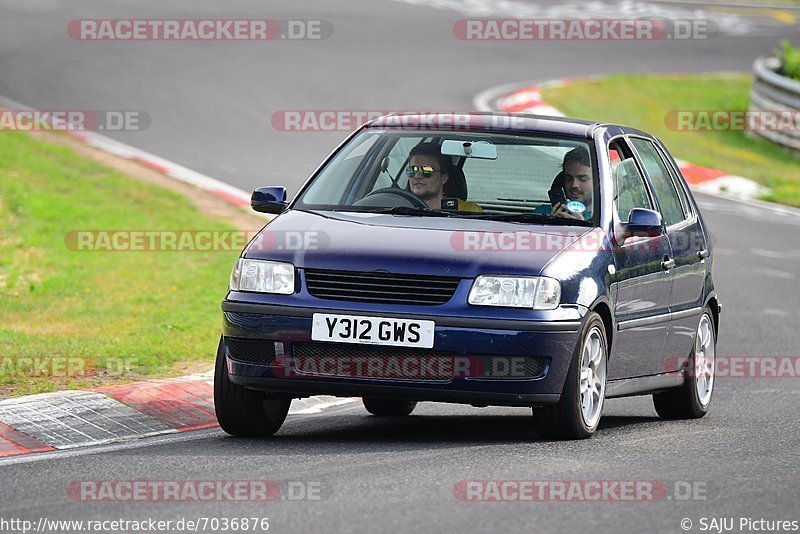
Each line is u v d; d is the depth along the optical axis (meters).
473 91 99.38
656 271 30.66
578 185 29.27
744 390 38.53
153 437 28.14
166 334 40.09
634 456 25.42
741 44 143.38
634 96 111.12
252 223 59.19
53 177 64.12
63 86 88.62
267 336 26.55
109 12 117.88
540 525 19.50
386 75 102.31
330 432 29.36
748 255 64.31
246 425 27.70
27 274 48.72
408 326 25.92
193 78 95.06
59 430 27.81
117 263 50.97
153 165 69.94
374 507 20.45
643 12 146.75
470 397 26.09
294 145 78.38
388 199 29.50
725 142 105.06
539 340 25.89
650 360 31.05
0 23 109.56
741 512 20.88
